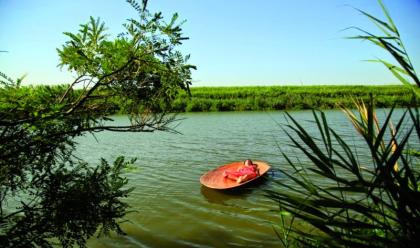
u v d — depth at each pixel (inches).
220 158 516.7
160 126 131.3
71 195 128.6
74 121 132.8
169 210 302.0
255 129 844.6
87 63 122.4
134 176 417.7
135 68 129.3
